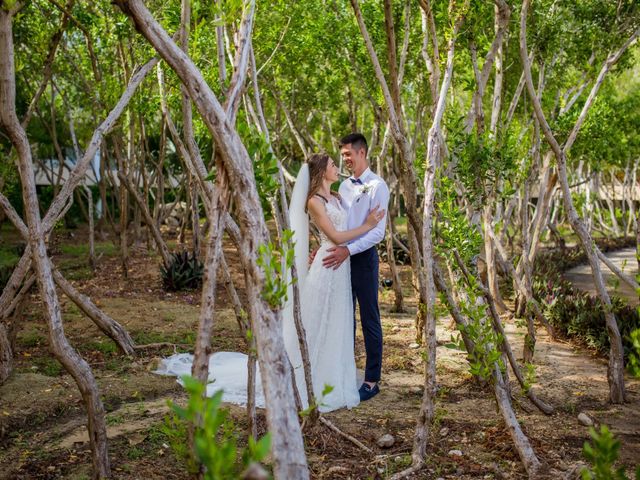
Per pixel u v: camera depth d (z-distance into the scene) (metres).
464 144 4.86
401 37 9.15
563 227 27.03
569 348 7.28
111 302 9.52
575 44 8.37
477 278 4.63
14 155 7.39
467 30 5.57
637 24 6.90
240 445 4.16
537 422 4.66
